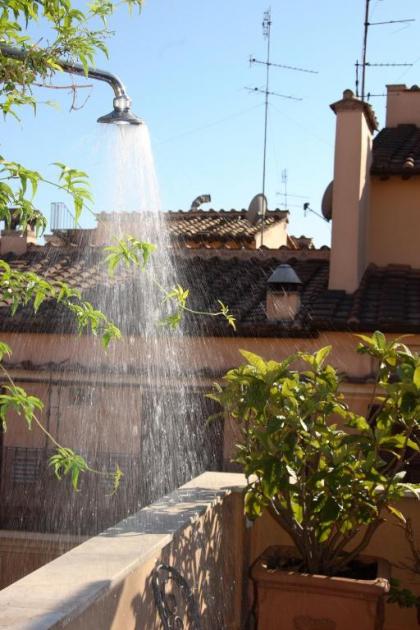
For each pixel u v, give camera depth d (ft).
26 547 37.09
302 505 15.76
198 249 49.88
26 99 13.15
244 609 18.61
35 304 13.24
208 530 15.98
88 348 37.42
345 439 15.46
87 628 9.87
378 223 45.06
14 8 12.77
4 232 49.98
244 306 39.63
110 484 36.60
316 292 41.04
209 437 36.83
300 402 15.61
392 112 53.21
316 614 15.12
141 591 11.84
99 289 37.68
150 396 36.96
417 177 44.32
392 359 16.26
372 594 14.87
